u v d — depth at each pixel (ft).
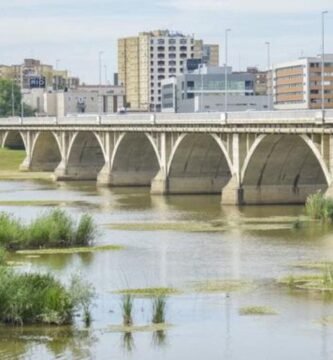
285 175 590.96
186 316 300.20
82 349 270.46
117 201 633.61
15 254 405.39
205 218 529.86
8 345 273.33
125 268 376.07
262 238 450.71
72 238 430.20
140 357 263.90
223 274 362.53
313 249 415.64
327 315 298.97
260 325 289.74
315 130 511.81
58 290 295.07
